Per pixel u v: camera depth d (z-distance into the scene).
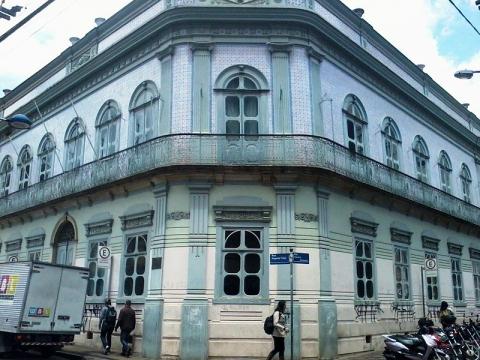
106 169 17.69
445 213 22.17
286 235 14.69
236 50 16.38
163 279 14.63
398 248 19.44
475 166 29.22
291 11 16.33
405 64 23.38
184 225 14.79
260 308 14.21
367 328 16.42
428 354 11.77
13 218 23.73
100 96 20.08
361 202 17.56
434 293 21.33
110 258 16.73
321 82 17.05
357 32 20.09
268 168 14.70
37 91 25.02
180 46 16.44
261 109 15.90
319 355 14.12
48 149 23.05
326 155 15.54
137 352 15.00
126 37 18.30
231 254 14.65
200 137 15.15
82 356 14.40
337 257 15.80
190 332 13.89
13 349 14.02
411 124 22.81
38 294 13.93
